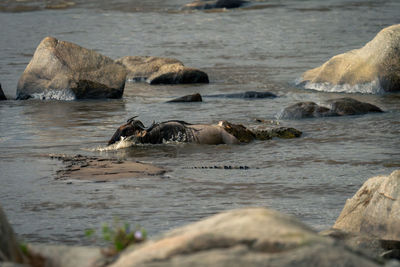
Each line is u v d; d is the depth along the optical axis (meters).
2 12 198.00
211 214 32.22
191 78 90.94
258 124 59.31
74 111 68.56
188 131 51.41
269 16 172.62
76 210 33.12
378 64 81.06
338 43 125.56
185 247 13.92
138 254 14.31
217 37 138.12
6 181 39.53
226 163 44.38
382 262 14.35
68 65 78.94
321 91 81.75
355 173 41.00
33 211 33.16
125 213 32.47
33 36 144.75
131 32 148.62
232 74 96.06
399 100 73.12
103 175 40.53
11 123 61.59
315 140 52.09
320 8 187.25
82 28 157.50
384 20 157.25
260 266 12.99
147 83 93.19
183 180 39.44
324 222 30.48
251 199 35.16
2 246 15.55
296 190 37.03
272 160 45.12
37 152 48.41
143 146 50.44
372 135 53.66
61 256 16.38
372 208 27.06
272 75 94.12
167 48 124.06
